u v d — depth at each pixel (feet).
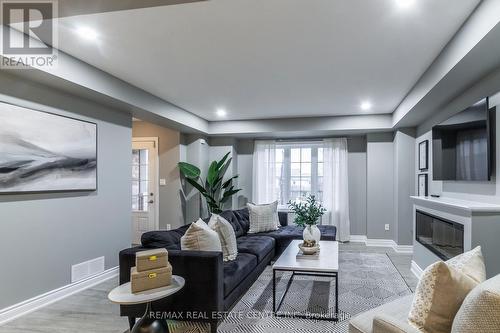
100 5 6.61
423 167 15.28
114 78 11.27
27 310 9.19
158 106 14.19
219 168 19.93
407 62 9.90
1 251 8.60
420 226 12.66
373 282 11.84
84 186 11.23
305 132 19.06
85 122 11.30
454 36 8.02
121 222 13.23
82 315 9.02
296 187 21.21
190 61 9.86
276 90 13.01
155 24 7.50
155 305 7.87
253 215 16.29
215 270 7.68
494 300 3.44
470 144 9.52
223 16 7.13
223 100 14.71
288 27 7.64
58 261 10.30
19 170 8.98
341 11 6.91
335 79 11.58
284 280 12.05
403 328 4.30
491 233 7.95
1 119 8.53
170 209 19.75
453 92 10.53
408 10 6.86
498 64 7.96
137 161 20.38
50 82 9.43
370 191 18.95
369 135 19.07
